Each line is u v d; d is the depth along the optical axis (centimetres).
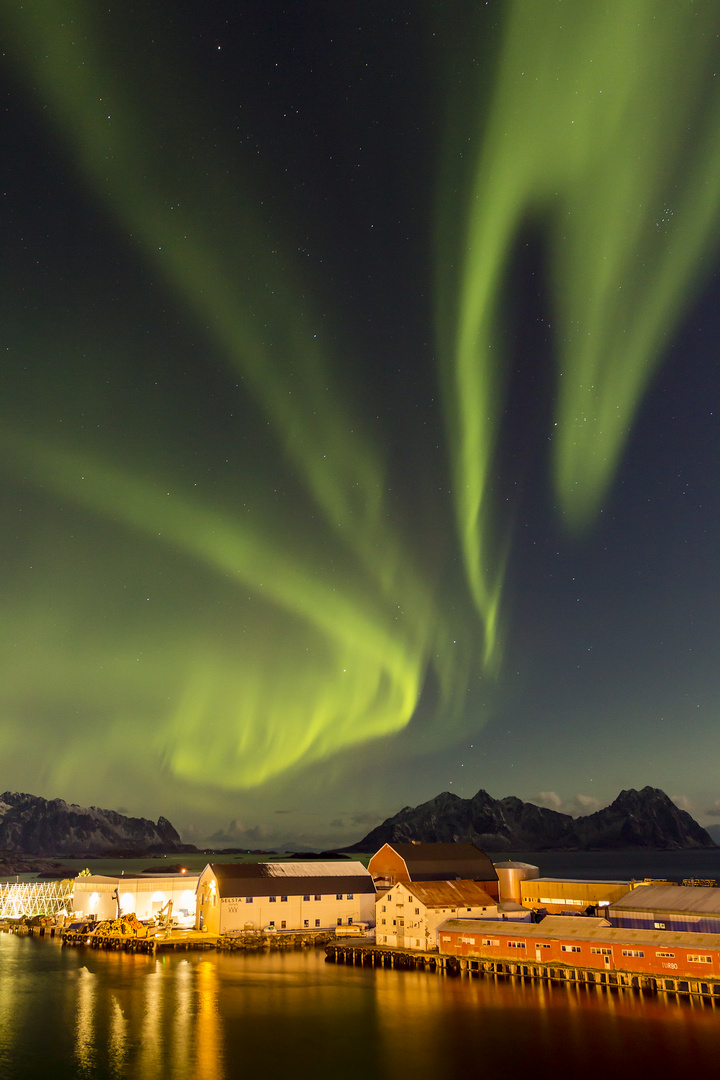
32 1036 6369
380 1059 5709
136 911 12450
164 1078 5359
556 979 7925
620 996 7188
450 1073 5412
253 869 11556
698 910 7731
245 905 11044
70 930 12100
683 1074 5281
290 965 9262
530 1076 5312
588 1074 5328
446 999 7325
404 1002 7262
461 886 10075
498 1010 6875
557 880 10581
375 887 11738
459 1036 6194
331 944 10069
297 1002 7388
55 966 9650
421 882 10019
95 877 13650
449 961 8862
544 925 8494
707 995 7006
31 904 18188
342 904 11456
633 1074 5306
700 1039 5925
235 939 10531
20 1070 5544
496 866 11550
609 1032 6156
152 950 10344
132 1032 6469
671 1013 6600
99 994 7894
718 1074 5269
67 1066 5622
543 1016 6631
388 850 11719
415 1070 5481
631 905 8206
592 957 7800
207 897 11531
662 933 7581
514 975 8225
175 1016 6944
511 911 9894
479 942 8738
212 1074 5438
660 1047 5784
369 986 7981
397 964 9038
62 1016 7006
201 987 8125
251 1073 5450
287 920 11169
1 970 9431
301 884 11406
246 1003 7394
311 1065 5600
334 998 7488
